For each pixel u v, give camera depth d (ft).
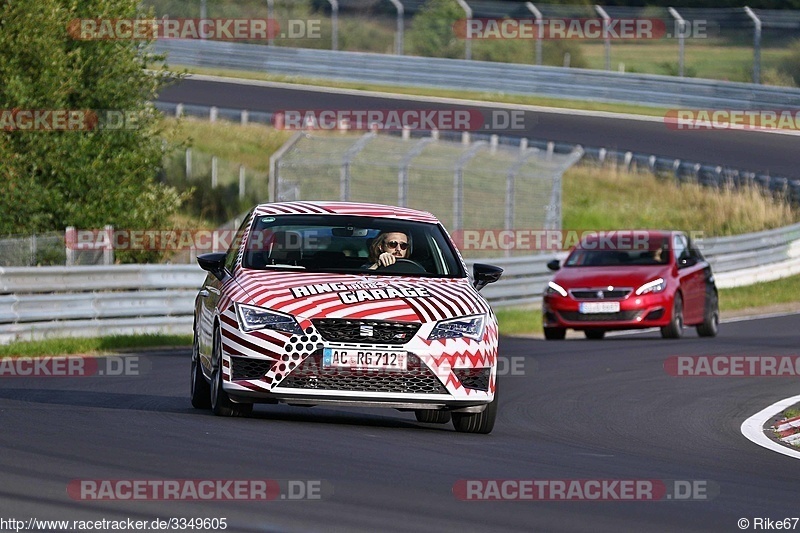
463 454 88.99
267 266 103.55
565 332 217.97
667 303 209.87
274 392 94.58
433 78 499.51
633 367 170.09
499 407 128.36
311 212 109.81
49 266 195.62
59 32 246.27
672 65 534.78
